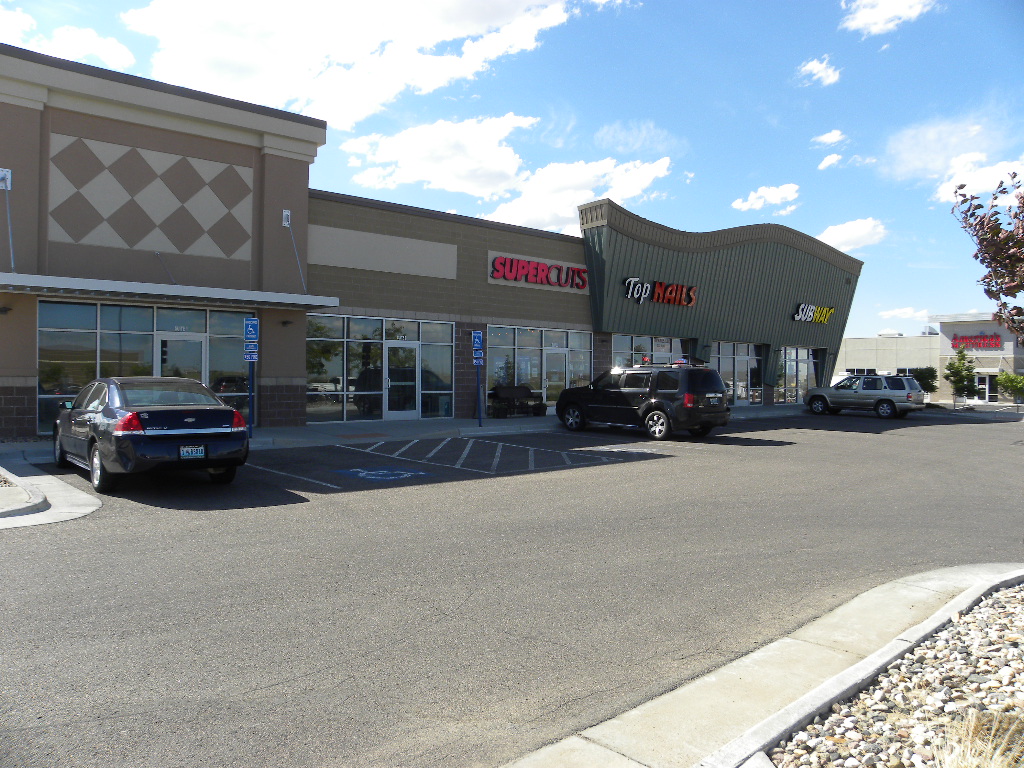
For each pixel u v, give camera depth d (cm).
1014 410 3753
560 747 361
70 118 1580
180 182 1720
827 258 3641
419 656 470
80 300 1583
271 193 1839
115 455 956
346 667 450
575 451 1562
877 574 675
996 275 527
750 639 511
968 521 914
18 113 1508
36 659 452
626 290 2659
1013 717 381
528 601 580
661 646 495
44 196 1547
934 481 1238
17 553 692
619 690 427
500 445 1645
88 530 788
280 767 340
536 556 710
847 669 443
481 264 2297
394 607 559
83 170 1595
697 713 399
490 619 539
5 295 1485
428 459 1397
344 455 1420
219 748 355
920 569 695
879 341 5506
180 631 502
